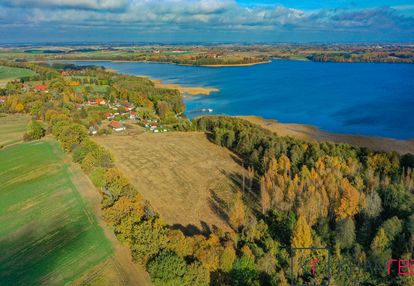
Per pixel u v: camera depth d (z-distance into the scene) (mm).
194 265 55031
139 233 62250
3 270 63188
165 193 91375
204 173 104625
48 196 89375
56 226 75688
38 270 62344
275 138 113750
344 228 62438
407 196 70688
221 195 89812
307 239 60594
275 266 59375
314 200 69438
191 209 83000
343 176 85250
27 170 106000
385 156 92875
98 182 89125
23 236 73250
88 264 62844
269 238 65938
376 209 68438
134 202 74688
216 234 67312
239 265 56969
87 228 73688
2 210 84188
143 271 60000
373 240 59594
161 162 113938
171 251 59281
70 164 109688
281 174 88812
